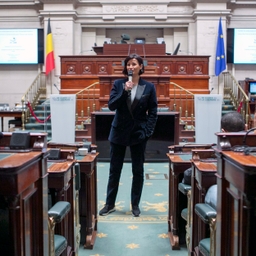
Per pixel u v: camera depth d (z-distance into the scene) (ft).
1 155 5.92
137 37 42.32
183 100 34.19
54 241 7.37
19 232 5.33
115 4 40.27
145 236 11.52
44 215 6.46
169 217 11.73
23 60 40.27
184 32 41.39
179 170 10.59
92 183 11.18
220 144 6.51
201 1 38.65
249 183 5.08
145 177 19.69
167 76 27.63
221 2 38.70
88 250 10.50
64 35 39.14
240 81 37.35
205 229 8.14
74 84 35.58
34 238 6.17
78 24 40.42
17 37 40.01
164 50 35.76
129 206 14.60
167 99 27.78
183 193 9.97
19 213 5.31
